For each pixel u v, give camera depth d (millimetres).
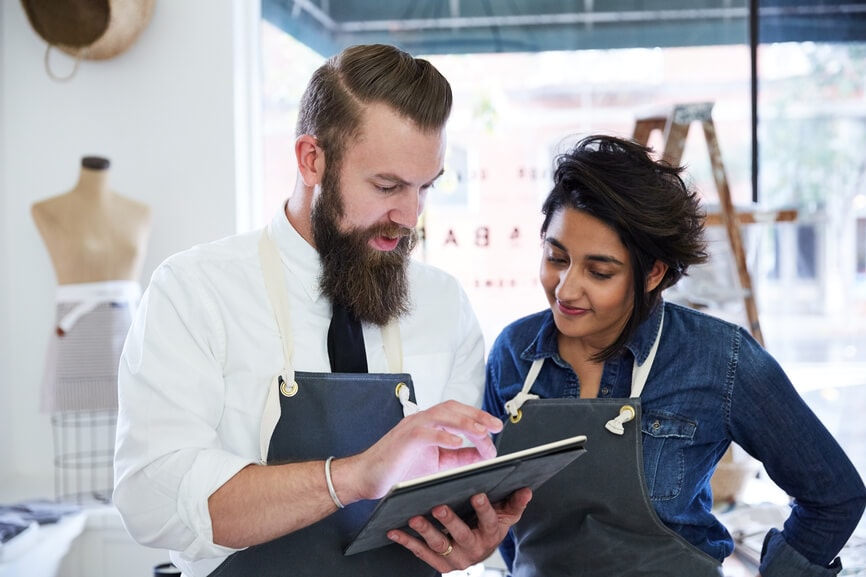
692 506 1497
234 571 1401
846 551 2045
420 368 1538
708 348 1483
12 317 2994
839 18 3025
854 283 3066
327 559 1405
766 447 1472
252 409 1416
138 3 2771
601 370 1548
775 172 3084
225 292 1426
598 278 1427
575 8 3068
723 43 3047
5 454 2973
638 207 1373
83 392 2590
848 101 3047
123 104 2926
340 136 1335
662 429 1472
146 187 2938
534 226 3107
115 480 1362
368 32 3123
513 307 3123
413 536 1311
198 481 1272
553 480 1492
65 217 2613
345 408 1405
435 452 1361
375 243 1393
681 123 2594
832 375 3051
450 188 3121
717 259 2635
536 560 1536
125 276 2664
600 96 3086
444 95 1351
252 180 3074
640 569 1442
